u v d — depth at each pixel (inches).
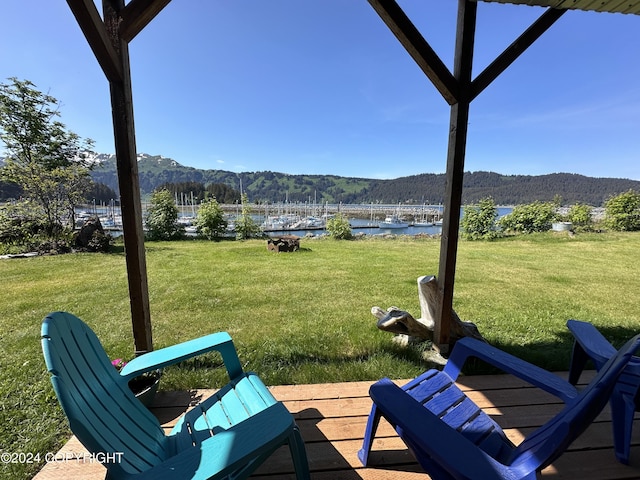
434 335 97.8
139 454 39.6
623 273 236.7
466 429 49.3
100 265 249.4
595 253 327.0
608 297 175.3
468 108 82.7
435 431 34.3
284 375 84.2
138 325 79.3
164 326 127.6
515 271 242.8
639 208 450.3
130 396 48.3
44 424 66.7
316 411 69.1
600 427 64.8
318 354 99.0
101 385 43.4
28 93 340.5
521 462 32.1
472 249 360.2
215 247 383.6
